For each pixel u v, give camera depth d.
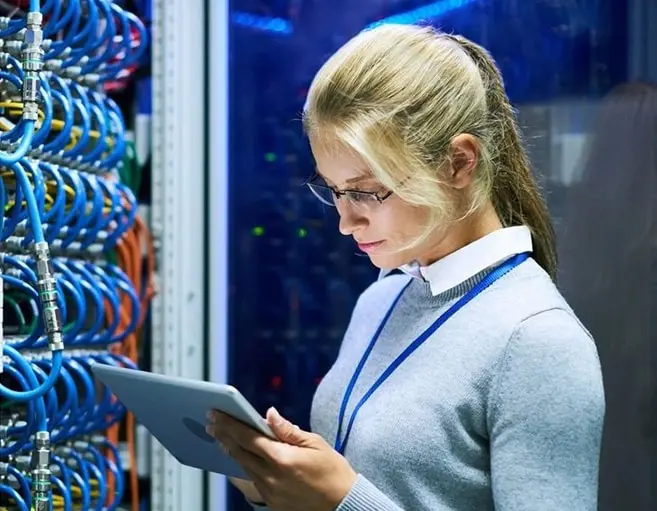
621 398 1.72
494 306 0.95
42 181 1.04
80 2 1.22
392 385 0.99
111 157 1.34
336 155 0.91
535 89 1.91
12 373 1.05
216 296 1.69
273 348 2.02
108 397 1.32
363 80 0.90
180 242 1.63
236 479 1.14
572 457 0.86
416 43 0.94
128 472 1.59
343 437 1.03
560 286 1.76
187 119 1.63
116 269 1.39
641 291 1.72
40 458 1.02
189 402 0.88
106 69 1.33
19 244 1.10
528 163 1.05
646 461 1.71
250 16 1.94
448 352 0.95
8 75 1.03
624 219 1.73
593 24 1.88
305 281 2.04
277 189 2.01
